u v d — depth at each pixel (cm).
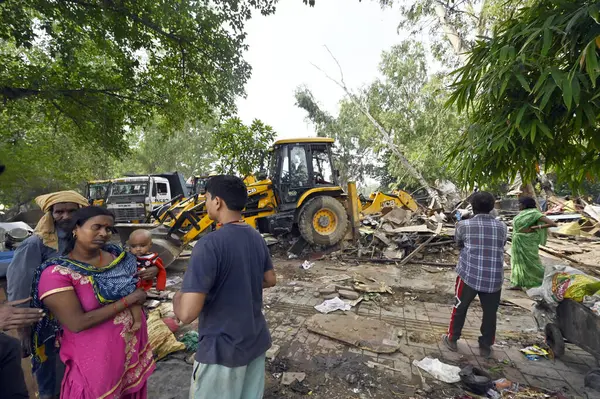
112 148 856
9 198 962
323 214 720
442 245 717
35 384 231
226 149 955
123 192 1125
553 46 135
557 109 141
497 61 139
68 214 208
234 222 161
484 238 281
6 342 136
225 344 140
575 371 271
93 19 617
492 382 247
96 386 147
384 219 821
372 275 566
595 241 751
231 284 145
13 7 513
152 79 808
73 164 1277
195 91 834
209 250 140
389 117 1717
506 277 553
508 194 1110
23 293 190
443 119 1366
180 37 718
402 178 1727
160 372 262
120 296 156
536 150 154
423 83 1716
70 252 161
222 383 138
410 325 371
